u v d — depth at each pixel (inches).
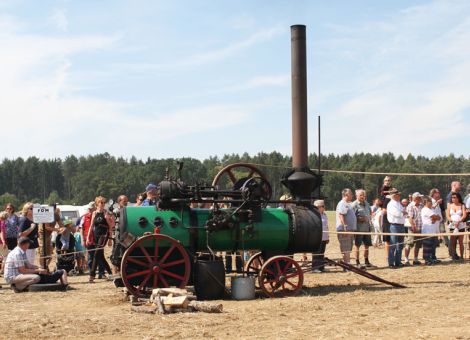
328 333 309.4
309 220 469.4
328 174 4047.7
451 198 716.0
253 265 533.6
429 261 663.8
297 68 496.7
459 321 334.3
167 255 437.4
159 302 383.9
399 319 344.8
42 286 526.6
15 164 6023.6
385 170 4365.2
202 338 305.4
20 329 339.6
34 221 612.7
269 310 386.9
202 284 438.3
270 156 4953.3
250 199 452.8
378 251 876.6
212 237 450.0
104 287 553.3
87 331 330.6
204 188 459.5
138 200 645.9
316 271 630.5
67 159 6299.2
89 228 638.5
